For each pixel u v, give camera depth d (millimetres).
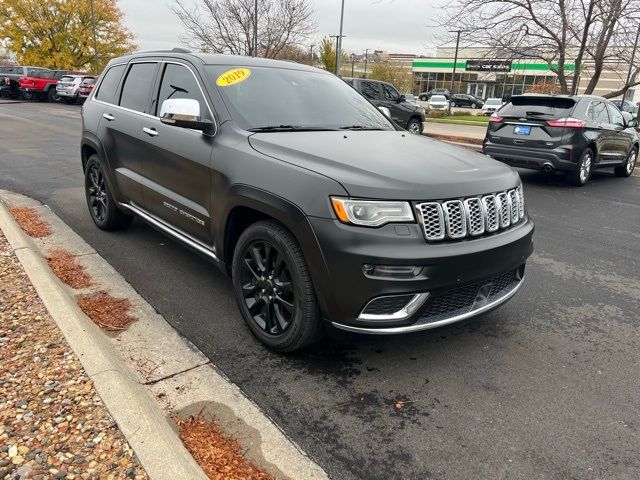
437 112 35406
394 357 3359
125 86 5086
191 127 3631
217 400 2828
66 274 4379
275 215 3025
